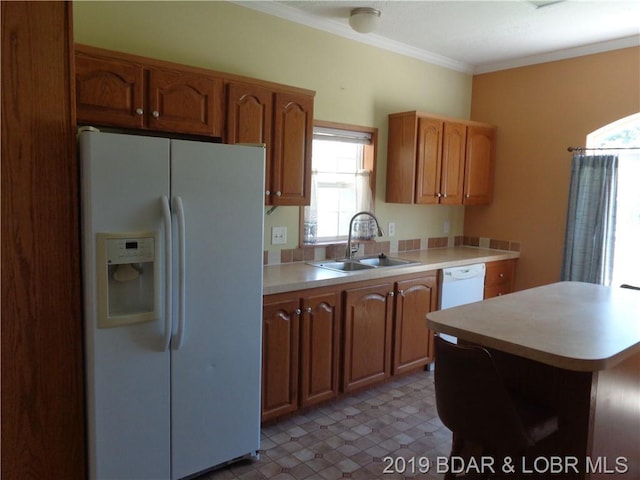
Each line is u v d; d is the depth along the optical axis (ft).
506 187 14.58
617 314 7.08
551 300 8.04
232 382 7.51
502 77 14.49
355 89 12.01
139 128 7.70
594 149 12.35
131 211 6.22
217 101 8.52
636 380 7.02
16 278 5.82
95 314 6.09
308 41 10.94
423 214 14.33
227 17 9.59
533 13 10.20
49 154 5.92
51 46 5.85
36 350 6.00
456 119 13.25
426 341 11.84
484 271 13.10
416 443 8.66
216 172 6.96
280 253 10.91
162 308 6.57
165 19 8.80
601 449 6.07
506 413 5.26
